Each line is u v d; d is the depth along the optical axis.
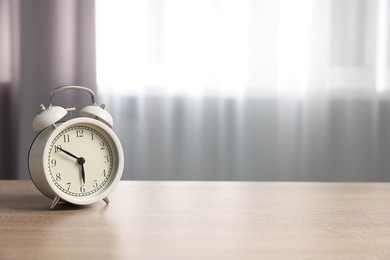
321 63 2.50
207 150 2.52
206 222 0.80
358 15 2.50
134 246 0.66
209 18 2.48
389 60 2.54
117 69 2.47
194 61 2.49
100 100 2.47
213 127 2.51
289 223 0.79
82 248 0.65
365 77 2.52
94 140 0.95
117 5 2.46
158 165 2.52
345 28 2.51
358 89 2.53
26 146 2.45
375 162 2.56
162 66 2.48
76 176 0.93
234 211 0.88
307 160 2.54
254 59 2.49
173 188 1.14
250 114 2.51
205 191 1.10
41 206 0.94
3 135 2.46
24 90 2.44
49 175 0.90
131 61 2.47
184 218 0.83
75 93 2.44
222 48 2.49
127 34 2.47
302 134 2.53
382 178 2.56
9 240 0.69
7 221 0.81
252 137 2.52
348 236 0.72
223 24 2.48
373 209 0.91
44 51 2.44
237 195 1.05
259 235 0.72
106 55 2.47
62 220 0.81
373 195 1.06
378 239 0.70
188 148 2.52
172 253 0.63
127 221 0.80
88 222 0.80
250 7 2.48
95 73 2.44
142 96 2.49
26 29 2.44
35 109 2.45
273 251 0.64
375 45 2.51
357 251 0.64
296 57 2.50
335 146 2.54
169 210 0.89
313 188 1.15
